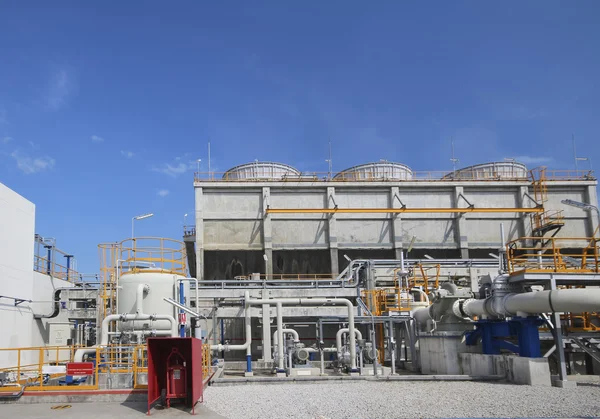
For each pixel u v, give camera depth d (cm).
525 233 5547
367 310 3183
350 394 1780
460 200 5525
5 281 2530
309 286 3619
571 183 5594
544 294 1917
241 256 5422
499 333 2291
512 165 5909
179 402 1584
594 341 2294
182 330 2261
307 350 2589
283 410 1477
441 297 2562
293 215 5375
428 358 2688
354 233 5422
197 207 5253
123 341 2206
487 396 1686
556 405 1496
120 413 1449
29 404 1605
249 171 5694
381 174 5734
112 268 2550
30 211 2864
